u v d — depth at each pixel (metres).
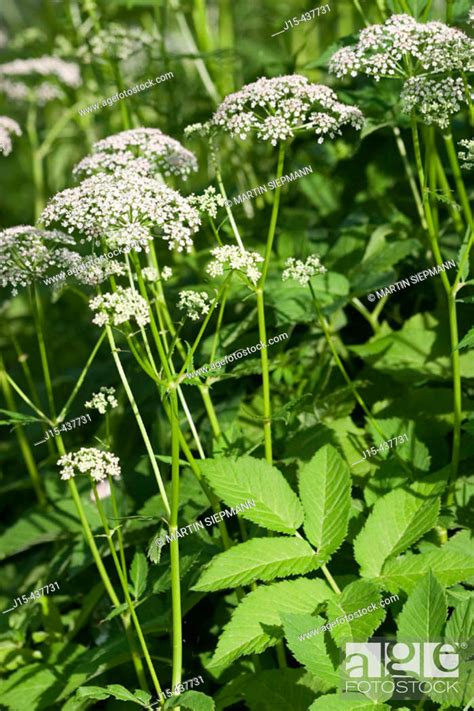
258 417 1.00
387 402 1.12
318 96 0.98
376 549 0.97
